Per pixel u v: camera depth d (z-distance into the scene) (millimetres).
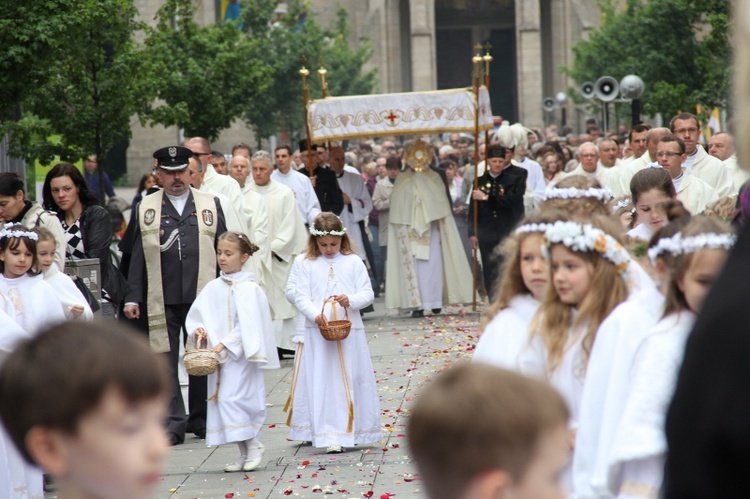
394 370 18156
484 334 6578
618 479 5484
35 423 2855
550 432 2924
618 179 19844
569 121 97875
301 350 13664
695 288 5305
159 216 14234
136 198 21094
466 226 27781
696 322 3086
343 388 13266
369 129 24172
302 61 24250
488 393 2914
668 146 14922
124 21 24734
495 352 6449
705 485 2979
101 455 2861
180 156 14273
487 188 23828
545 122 106875
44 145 24047
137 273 14203
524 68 107250
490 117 24234
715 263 5250
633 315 5855
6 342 9977
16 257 11141
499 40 126125
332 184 24594
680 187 15188
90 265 13445
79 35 21234
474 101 23953
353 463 12516
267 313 12906
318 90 58188
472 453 2885
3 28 17891
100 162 24781
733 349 2967
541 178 25656
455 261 25078
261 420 12648
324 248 13516
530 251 6359
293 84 56531
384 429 14188
